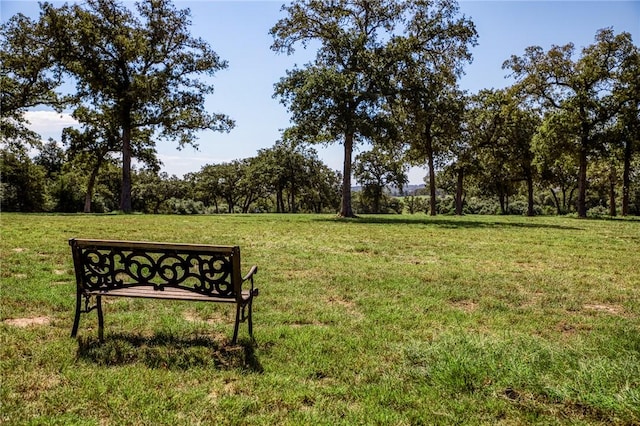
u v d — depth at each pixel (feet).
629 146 111.34
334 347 14.71
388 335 16.03
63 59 94.68
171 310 18.60
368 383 12.20
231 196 261.65
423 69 89.35
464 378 12.07
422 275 26.63
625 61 105.40
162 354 13.76
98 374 12.22
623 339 15.66
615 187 157.48
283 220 75.31
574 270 29.96
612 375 11.87
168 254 14.61
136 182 211.61
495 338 15.51
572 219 96.78
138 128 120.16
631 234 56.65
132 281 24.45
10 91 99.60
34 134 109.60
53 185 142.61
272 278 25.32
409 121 101.24
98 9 96.89
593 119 108.06
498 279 26.13
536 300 21.72
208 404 10.82
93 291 15.12
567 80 110.11
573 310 20.33
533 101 113.91
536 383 11.68
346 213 91.97
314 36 92.84
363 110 82.43
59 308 18.52
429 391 11.62
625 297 22.44
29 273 24.67
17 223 53.78
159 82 99.81
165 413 10.37
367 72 85.10
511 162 132.98
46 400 10.82
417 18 90.48
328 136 91.30
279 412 10.56
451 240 46.01
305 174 222.48
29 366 12.67
